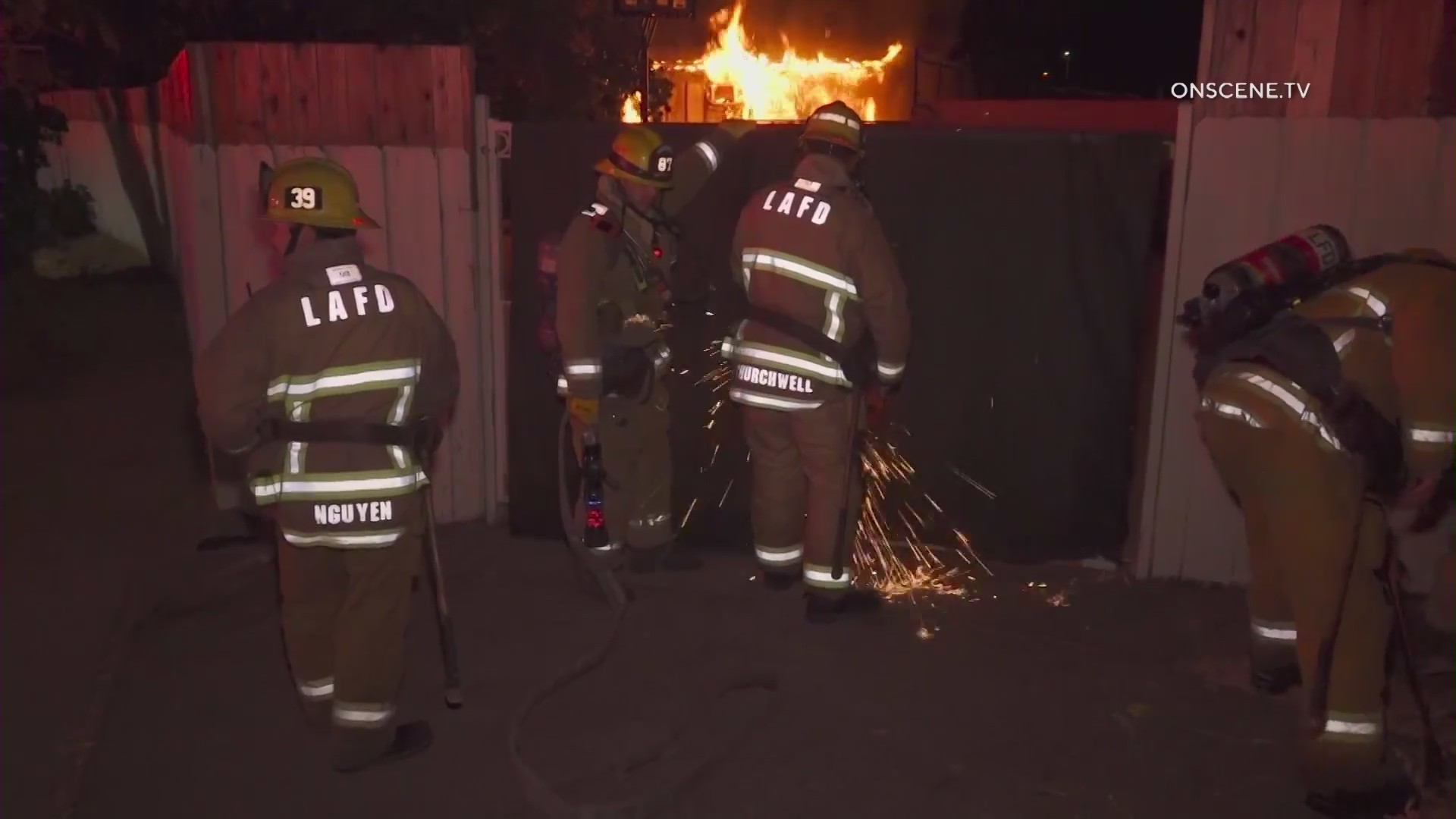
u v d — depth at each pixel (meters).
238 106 5.27
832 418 4.33
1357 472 3.23
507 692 4.07
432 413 3.74
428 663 4.29
